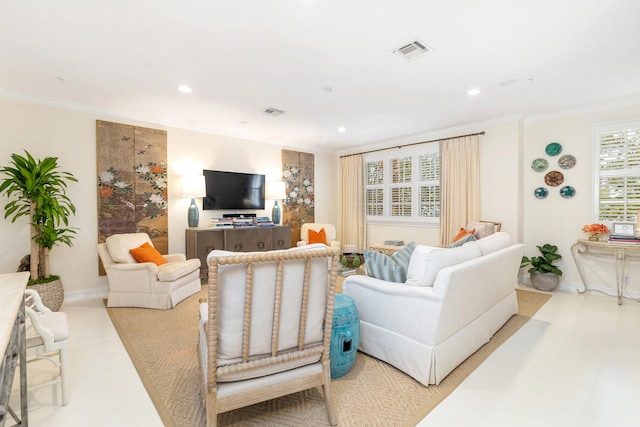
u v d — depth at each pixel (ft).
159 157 14.02
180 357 7.48
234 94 10.95
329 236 18.45
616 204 12.05
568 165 13.08
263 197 17.62
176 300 11.23
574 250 12.89
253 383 4.65
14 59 8.36
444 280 6.05
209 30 7.04
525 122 14.16
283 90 10.61
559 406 5.60
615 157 12.05
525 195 14.26
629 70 9.18
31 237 10.12
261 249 16.10
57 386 6.24
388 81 9.91
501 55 8.26
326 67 8.90
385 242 17.26
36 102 11.19
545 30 7.08
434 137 16.48
